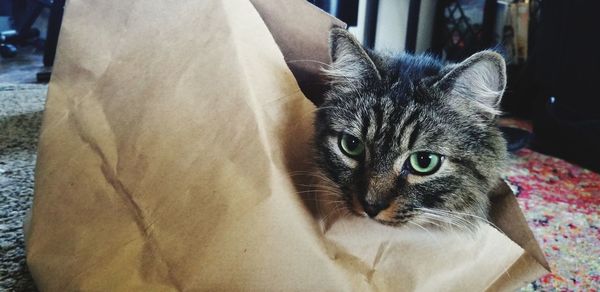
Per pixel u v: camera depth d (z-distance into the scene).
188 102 0.22
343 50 0.25
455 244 0.21
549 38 0.54
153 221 0.21
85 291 0.21
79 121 0.24
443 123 0.24
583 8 0.49
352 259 0.21
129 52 0.24
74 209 0.23
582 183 0.47
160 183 0.21
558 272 0.32
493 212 0.25
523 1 0.67
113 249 0.21
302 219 0.20
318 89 0.28
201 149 0.21
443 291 0.21
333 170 0.25
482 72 0.24
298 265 0.19
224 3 0.23
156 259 0.20
